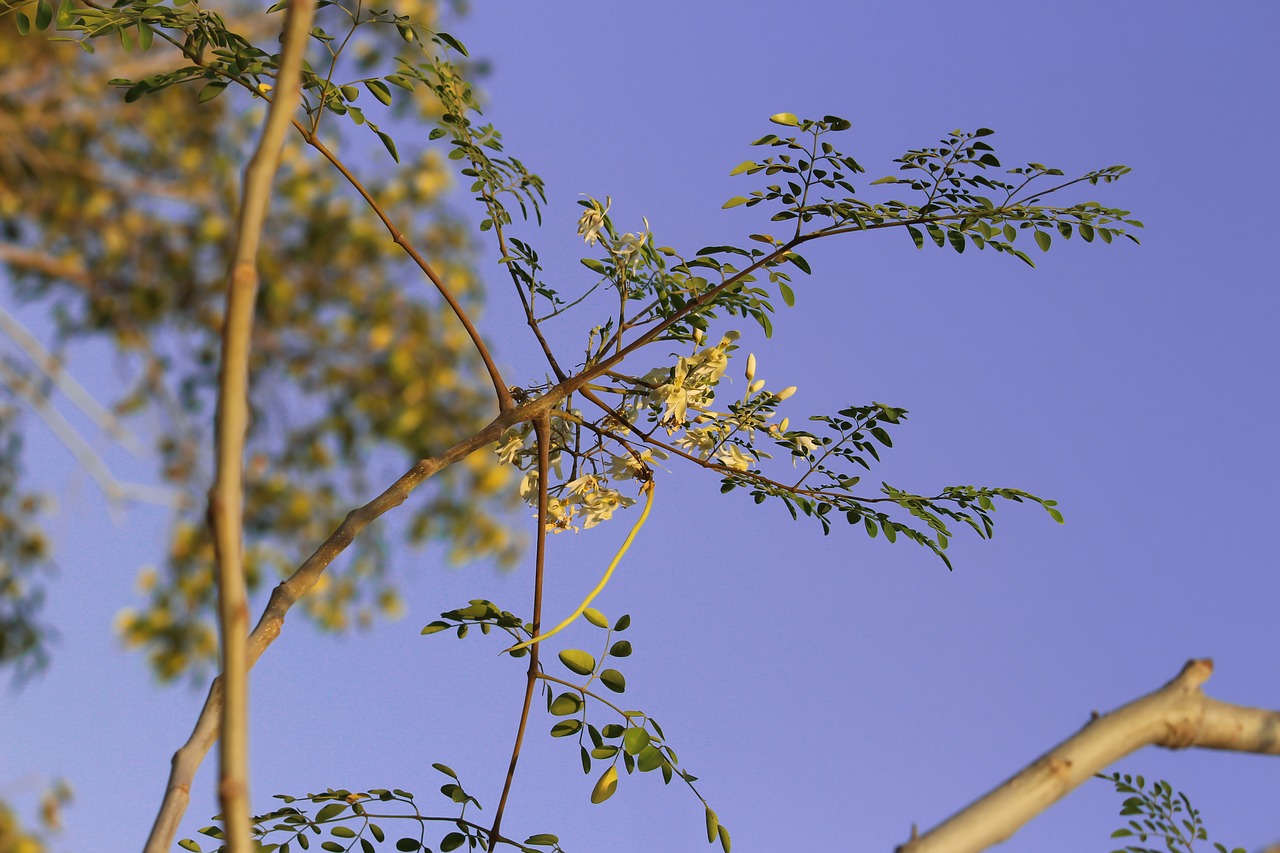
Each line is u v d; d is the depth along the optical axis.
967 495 1.66
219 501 0.81
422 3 2.61
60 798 2.39
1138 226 1.61
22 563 2.94
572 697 1.54
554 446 1.65
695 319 1.64
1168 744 1.01
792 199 1.61
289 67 0.96
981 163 1.60
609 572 1.59
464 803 1.58
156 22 1.61
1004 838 0.92
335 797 1.60
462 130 1.67
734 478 1.67
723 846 1.52
